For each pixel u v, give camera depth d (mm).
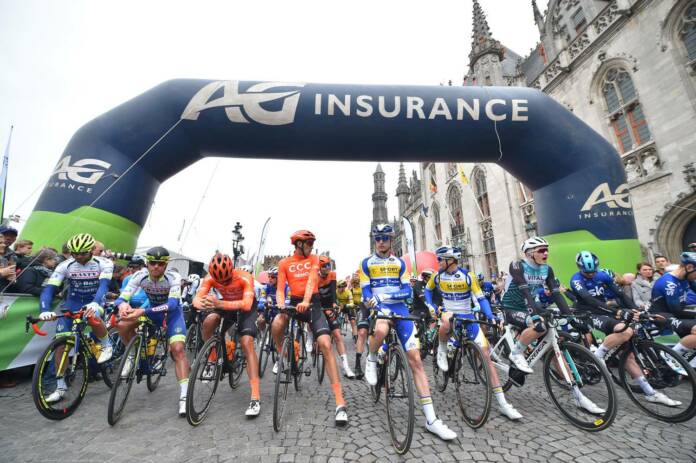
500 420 2898
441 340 3480
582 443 2434
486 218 17547
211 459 2180
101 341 3529
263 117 5930
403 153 6445
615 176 6086
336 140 6160
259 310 5691
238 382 4082
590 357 2746
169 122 5918
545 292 3525
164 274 3436
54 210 5262
